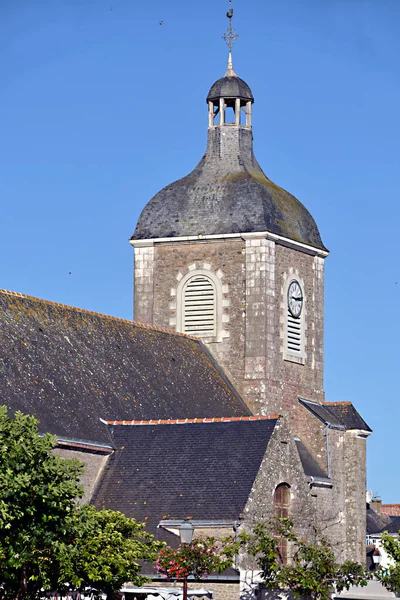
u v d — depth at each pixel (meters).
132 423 55.31
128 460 53.97
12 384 51.59
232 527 50.09
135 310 68.69
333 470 65.38
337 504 65.19
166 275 68.44
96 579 41.75
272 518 49.84
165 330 64.88
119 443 54.69
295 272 68.56
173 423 55.00
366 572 49.91
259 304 66.38
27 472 38.81
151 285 68.62
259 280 66.50
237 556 49.41
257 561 49.34
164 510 51.44
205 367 65.19
